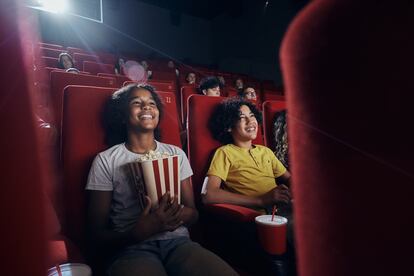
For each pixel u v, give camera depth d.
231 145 0.69
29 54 0.29
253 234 0.48
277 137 0.81
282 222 0.46
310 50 2.11
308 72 1.88
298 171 0.77
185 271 0.43
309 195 0.68
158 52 4.19
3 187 0.24
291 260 0.52
